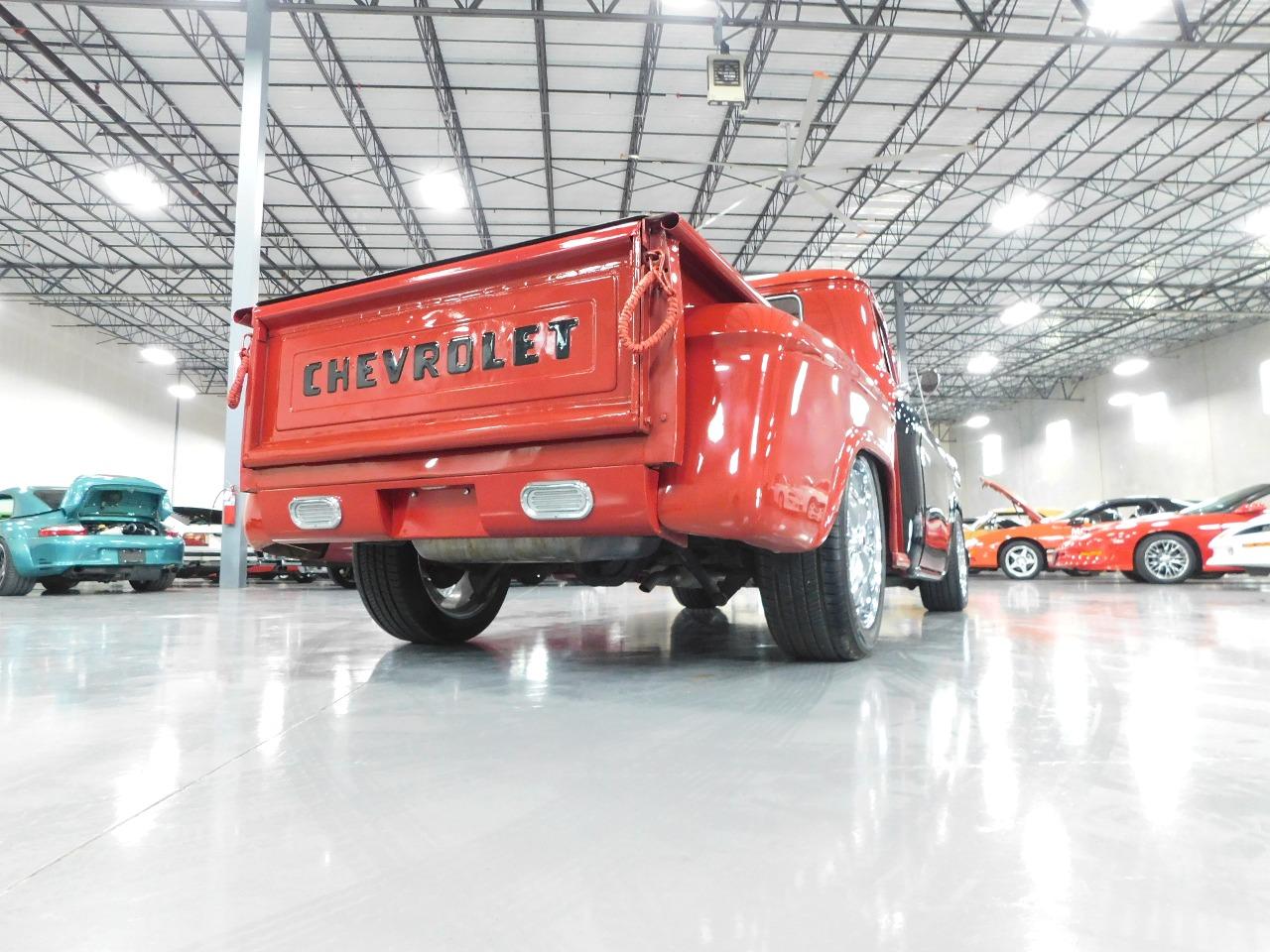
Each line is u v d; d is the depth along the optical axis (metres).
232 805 1.05
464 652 2.65
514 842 0.91
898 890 0.77
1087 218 15.88
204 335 22.69
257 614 4.45
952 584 4.30
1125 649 2.61
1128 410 26.12
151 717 1.60
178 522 9.70
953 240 16.81
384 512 2.10
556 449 1.83
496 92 11.27
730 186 14.04
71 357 19.86
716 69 9.12
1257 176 14.20
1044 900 0.75
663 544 2.22
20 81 11.17
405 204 14.68
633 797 1.08
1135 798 1.05
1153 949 0.65
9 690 1.91
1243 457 21.77
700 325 1.82
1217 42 10.08
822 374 1.97
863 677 2.04
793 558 2.18
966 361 26.70
